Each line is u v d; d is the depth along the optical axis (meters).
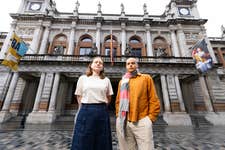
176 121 15.26
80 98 2.67
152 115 2.46
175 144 6.75
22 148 5.82
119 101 2.91
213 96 17.22
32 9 23.64
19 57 14.77
